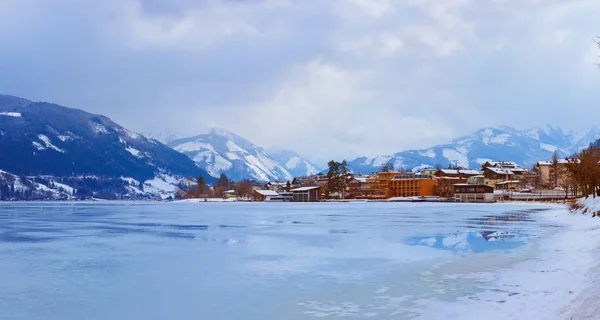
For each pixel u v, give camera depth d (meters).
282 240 46.19
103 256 35.72
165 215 102.00
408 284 24.69
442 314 18.77
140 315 19.64
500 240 43.75
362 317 18.83
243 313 19.75
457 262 31.44
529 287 22.56
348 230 57.19
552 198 182.62
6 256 35.81
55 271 29.42
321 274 27.86
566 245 37.75
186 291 23.73
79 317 19.47
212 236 50.84
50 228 63.66
